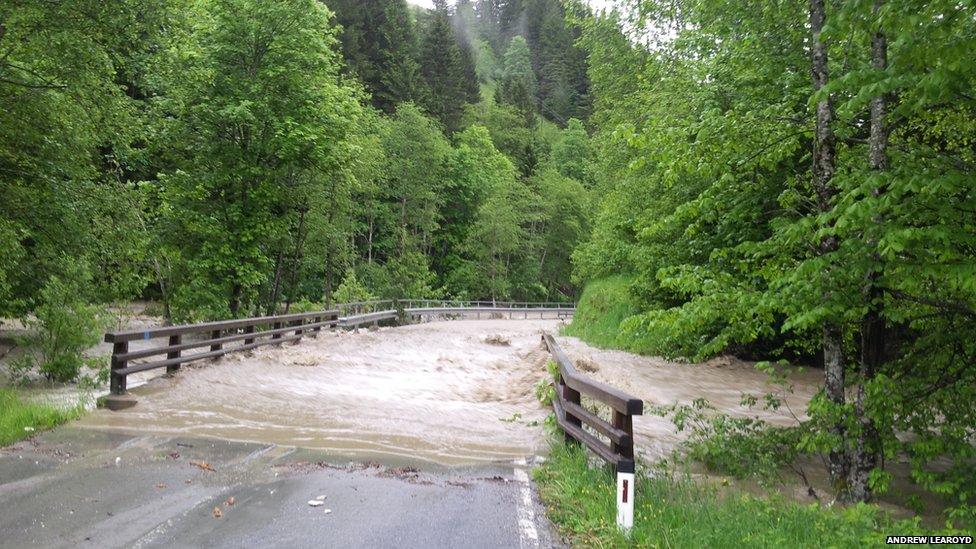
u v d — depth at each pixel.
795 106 9.28
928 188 5.57
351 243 38.91
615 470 6.22
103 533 4.89
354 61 57.56
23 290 15.53
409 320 35.25
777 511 5.83
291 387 12.13
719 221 10.51
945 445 6.98
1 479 6.14
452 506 5.82
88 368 13.38
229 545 4.74
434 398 11.87
